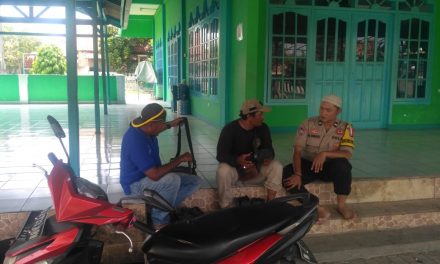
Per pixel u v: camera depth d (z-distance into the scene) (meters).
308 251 3.06
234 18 8.00
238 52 7.78
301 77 8.27
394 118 8.88
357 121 8.75
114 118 11.48
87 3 9.29
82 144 7.17
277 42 8.04
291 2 7.96
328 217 4.17
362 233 4.24
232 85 8.28
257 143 4.11
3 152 6.43
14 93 16.75
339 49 8.39
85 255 2.74
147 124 3.48
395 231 4.30
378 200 4.65
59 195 2.53
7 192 4.26
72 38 4.26
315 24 8.16
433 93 9.03
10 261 2.55
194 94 11.80
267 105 8.17
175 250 2.68
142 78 19.47
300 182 4.09
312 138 4.12
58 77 17.06
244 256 2.63
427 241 4.08
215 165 5.41
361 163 5.44
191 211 3.49
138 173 3.61
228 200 3.98
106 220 2.58
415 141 7.28
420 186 4.74
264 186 4.20
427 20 8.73
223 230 2.70
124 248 3.73
